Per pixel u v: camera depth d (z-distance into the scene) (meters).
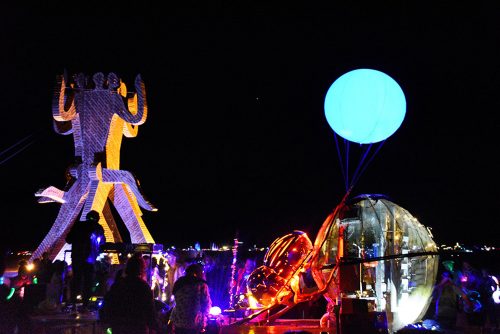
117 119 22.30
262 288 10.51
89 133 21.84
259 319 10.88
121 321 7.17
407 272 9.59
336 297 9.68
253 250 20.36
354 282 8.60
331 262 9.77
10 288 8.05
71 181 22.30
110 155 22.25
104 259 12.36
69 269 13.01
